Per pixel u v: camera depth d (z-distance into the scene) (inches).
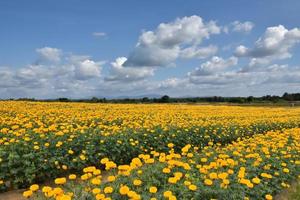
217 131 601.6
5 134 410.3
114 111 887.7
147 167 283.4
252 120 798.5
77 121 614.9
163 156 296.4
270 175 297.1
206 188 243.6
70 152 352.2
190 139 523.8
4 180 310.3
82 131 418.0
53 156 350.0
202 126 597.9
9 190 313.0
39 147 354.9
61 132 384.8
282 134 528.7
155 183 248.2
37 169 324.2
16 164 319.6
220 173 273.6
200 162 340.2
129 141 434.9
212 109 1227.9
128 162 416.8
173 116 821.2
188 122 637.9
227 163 318.7
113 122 652.1
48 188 208.4
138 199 205.3
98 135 419.8
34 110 784.9
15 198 295.4
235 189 259.6
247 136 630.5
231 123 702.5
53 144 368.5
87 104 1188.5
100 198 202.5
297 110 1374.3
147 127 509.0
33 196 246.7
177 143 495.8
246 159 364.8
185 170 280.7
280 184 311.0
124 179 247.9
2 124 499.5
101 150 390.6
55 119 612.1
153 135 482.6
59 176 345.7
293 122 841.5
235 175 286.7
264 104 2183.8
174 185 248.4
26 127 467.5
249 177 300.8
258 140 474.0
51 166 334.6
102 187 234.2
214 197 238.8
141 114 837.2
